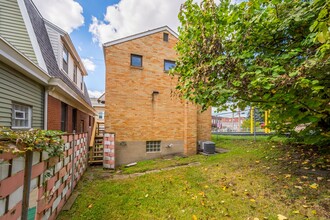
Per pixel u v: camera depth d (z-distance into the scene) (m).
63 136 3.32
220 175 4.57
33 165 2.08
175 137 8.94
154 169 6.21
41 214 2.35
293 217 2.56
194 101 3.74
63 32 6.84
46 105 4.85
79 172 5.02
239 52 3.33
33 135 2.00
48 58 5.47
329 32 1.64
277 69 2.65
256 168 4.54
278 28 3.15
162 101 8.73
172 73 4.28
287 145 5.79
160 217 2.93
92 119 13.62
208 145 8.27
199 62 3.46
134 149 8.04
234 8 3.03
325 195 2.86
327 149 4.48
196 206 3.19
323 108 2.84
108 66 7.84
